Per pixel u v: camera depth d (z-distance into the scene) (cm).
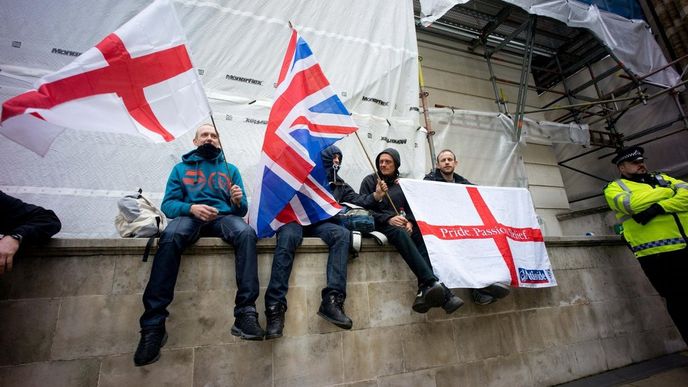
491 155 580
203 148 279
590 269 393
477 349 301
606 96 683
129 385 201
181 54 250
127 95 223
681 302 312
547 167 695
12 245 177
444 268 276
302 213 268
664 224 326
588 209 645
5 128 190
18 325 191
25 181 301
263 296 248
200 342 221
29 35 327
